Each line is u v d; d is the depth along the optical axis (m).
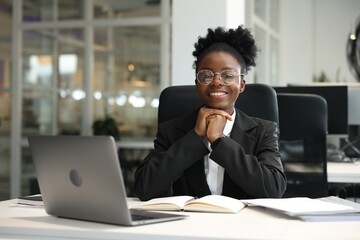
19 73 7.58
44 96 7.57
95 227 1.41
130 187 7.20
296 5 8.55
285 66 8.46
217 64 2.13
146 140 7.33
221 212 1.65
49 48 7.56
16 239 1.44
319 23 8.82
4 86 7.71
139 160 7.30
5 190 7.70
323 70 8.80
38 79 7.59
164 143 2.24
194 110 2.28
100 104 7.50
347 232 1.34
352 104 4.38
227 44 2.22
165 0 7.16
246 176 1.95
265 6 7.50
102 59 7.46
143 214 1.55
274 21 8.23
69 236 1.39
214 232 1.33
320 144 3.25
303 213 1.53
